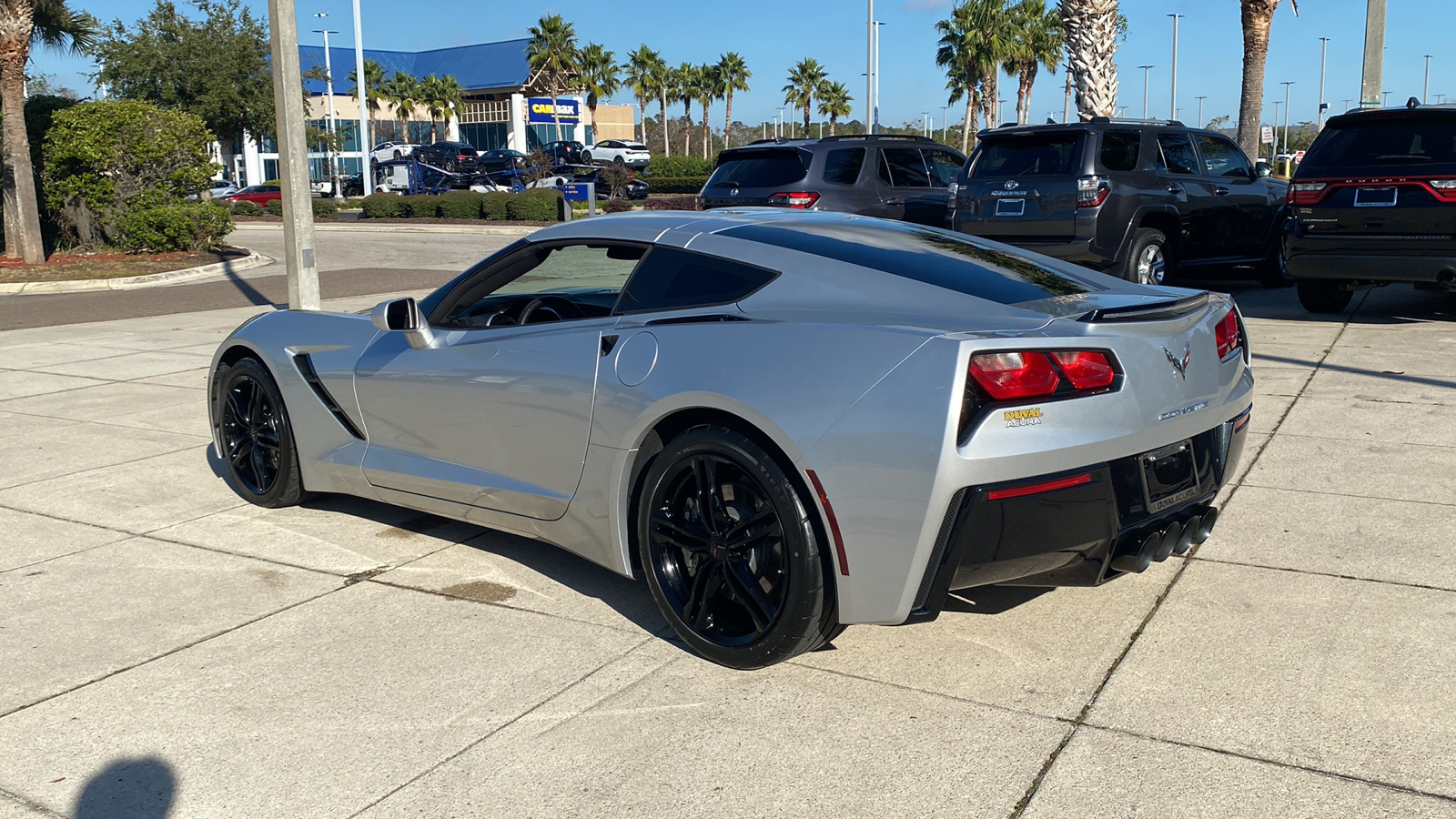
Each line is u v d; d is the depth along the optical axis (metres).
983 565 2.97
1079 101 14.36
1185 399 3.34
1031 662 3.36
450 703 3.19
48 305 14.70
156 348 10.30
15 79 19.34
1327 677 3.20
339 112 74.19
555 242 4.02
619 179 38.72
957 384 2.88
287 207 11.41
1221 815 2.53
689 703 3.15
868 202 12.09
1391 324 9.24
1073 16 14.16
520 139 76.31
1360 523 4.51
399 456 4.47
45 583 4.19
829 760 2.82
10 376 8.90
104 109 21.06
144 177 21.66
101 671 3.43
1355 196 8.66
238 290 16.14
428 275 17.59
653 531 3.51
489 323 4.29
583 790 2.72
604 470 3.63
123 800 2.71
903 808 2.60
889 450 2.94
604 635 3.65
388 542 4.62
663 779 2.76
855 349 3.07
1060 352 2.99
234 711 3.16
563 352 3.77
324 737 3.00
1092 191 9.60
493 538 4.67
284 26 11.08
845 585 3.08
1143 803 2.59
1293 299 11.06
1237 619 3.63
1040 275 3.72
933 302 3.28
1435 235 8.31
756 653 3.28
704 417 3.41
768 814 2.59
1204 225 10.70
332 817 2.63
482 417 4.04
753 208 4.32
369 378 4.48
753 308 3.45
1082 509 3.02
